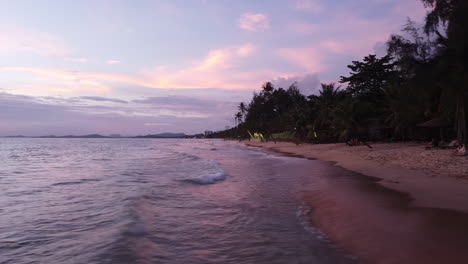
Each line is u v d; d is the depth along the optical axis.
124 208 9.45
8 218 8.67
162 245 6.29
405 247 5.72
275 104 119.94
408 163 18.17
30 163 28.22
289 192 12.04
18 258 5.77
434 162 17.06
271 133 92.50
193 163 26.97
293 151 41.03
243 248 6.13
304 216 8.53
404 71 18.58
